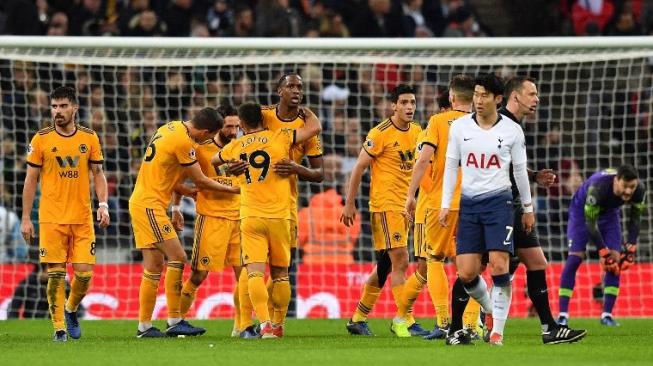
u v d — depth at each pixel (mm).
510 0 72250
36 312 50000
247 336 36812
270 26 66250
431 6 69750
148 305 37344
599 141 57438
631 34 68875
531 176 33062
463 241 30062
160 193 36500
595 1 70938
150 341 34906
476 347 30734
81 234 35312
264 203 35094
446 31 67812
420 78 62906
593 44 48312
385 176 37719
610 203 42875
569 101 61625
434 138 33375
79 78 59594
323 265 51094
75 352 30156
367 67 62875
